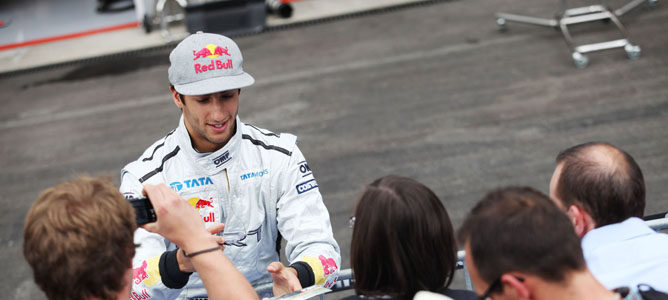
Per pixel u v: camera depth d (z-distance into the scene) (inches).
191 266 74.4
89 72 359.9
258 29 380.8
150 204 63.4
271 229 89.7
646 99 245.0
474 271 55.3
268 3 393.4
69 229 53.7
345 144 241.6
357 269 60.5
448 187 204.7
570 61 288.4
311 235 85.4
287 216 86.6
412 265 58.4
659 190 188.2
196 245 61.8
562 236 52.2
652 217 104.5
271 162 86.6
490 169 211.6
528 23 334.0
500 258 52.4
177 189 85.4
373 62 318.7
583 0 365.1
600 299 52.8
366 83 295.3
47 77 361.1
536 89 266.4
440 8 382.3
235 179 85.4
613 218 72.3
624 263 70.4
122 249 56.5
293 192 87.2
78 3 481.4
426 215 58.1
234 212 86.4
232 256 88.0
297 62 331.6
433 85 283.7
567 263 51.8
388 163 224.1
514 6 370.0
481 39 328.2
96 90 333.1
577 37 313.6
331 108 274.2
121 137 275.7
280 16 393.7
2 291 182.2
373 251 58.9
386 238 57.9
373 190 59.9
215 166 84.4
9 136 291.9
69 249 53.4
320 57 334.3
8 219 222.2
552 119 239.8
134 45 387.9
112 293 56.4
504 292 53.9
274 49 354.0
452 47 323.6
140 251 80.1
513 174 207.0
